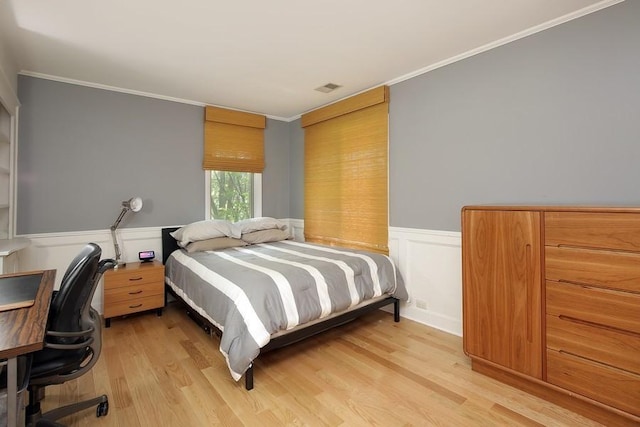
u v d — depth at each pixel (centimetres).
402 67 297
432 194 297
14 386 103
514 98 242
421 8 205
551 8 207
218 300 229
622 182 195
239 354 195
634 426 158
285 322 211
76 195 321
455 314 283
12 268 241
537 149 231
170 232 374
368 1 198
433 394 196
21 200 294
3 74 229
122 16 210
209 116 395
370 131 351
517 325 197
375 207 348
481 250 214
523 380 198
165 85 336
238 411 180
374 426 168
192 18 213
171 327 301
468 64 268
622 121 195
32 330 105
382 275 292
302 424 170
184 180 387
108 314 299
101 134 333
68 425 167
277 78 320
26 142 295
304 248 355
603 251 163
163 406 184
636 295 153
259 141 448
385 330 294
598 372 165
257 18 215
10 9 200
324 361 237
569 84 215
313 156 432
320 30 231
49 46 249
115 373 219
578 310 172
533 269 189
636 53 190
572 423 169
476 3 201
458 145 277
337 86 343
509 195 246
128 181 349
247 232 390
